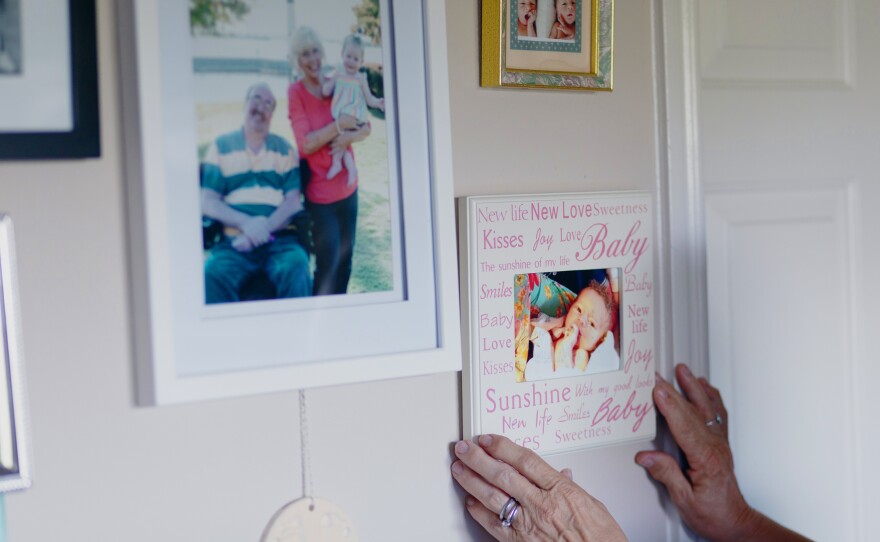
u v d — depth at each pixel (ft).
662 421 3.82
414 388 3.28
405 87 3.04
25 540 2.68
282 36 2.86
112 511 2.79
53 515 2.72
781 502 4.52
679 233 3.83
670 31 3.76
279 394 3.03
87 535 2.76
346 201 2.97
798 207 4.48
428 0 3.04
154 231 2.61
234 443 2.96
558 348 3.45
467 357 3.29
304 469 3.07
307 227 2.91
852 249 4.63
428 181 3.09
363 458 3.18
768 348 4.44
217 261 2.77
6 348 2.61
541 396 3.41
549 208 3.40
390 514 3.24
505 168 3.43
